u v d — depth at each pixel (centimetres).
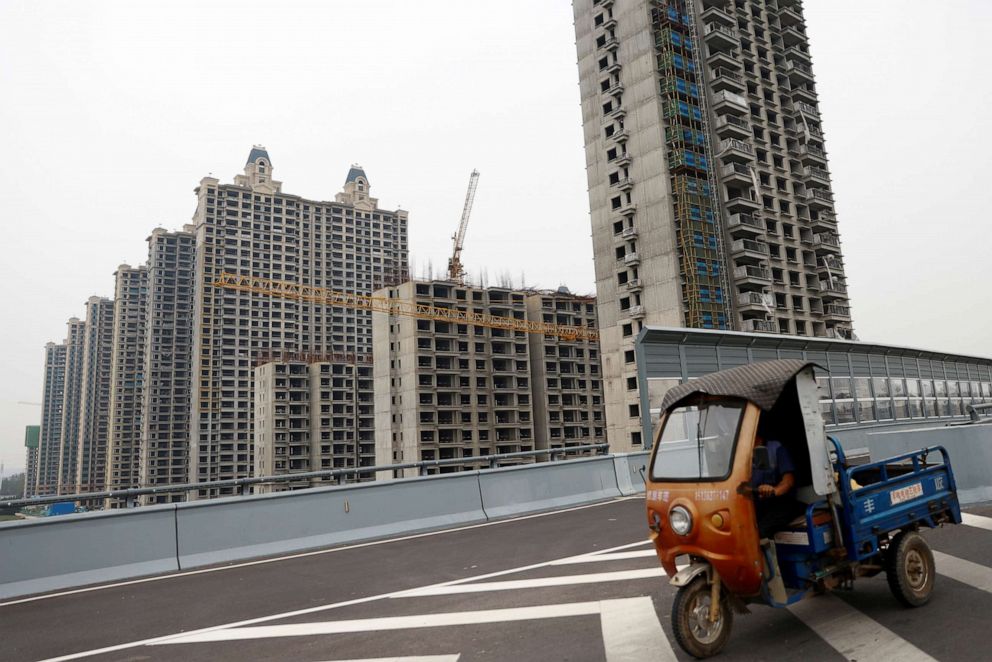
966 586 669
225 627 775
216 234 15338
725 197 7938
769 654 534
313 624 759
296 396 13012
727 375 605
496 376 11350
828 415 2528
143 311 17688
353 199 17588
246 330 15262
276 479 1291
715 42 8331
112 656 695
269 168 16562
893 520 631
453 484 1504
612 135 8181
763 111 8594
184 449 16050
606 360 8062
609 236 8150
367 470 1399
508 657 580
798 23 9738
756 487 557
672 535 571
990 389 3659
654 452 621
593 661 550
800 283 8475
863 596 674
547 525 1366
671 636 596
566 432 12175
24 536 1050
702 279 7425
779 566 584
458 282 11612
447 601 811
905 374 3019
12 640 782
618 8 8331
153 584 1060
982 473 1203
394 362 10850
